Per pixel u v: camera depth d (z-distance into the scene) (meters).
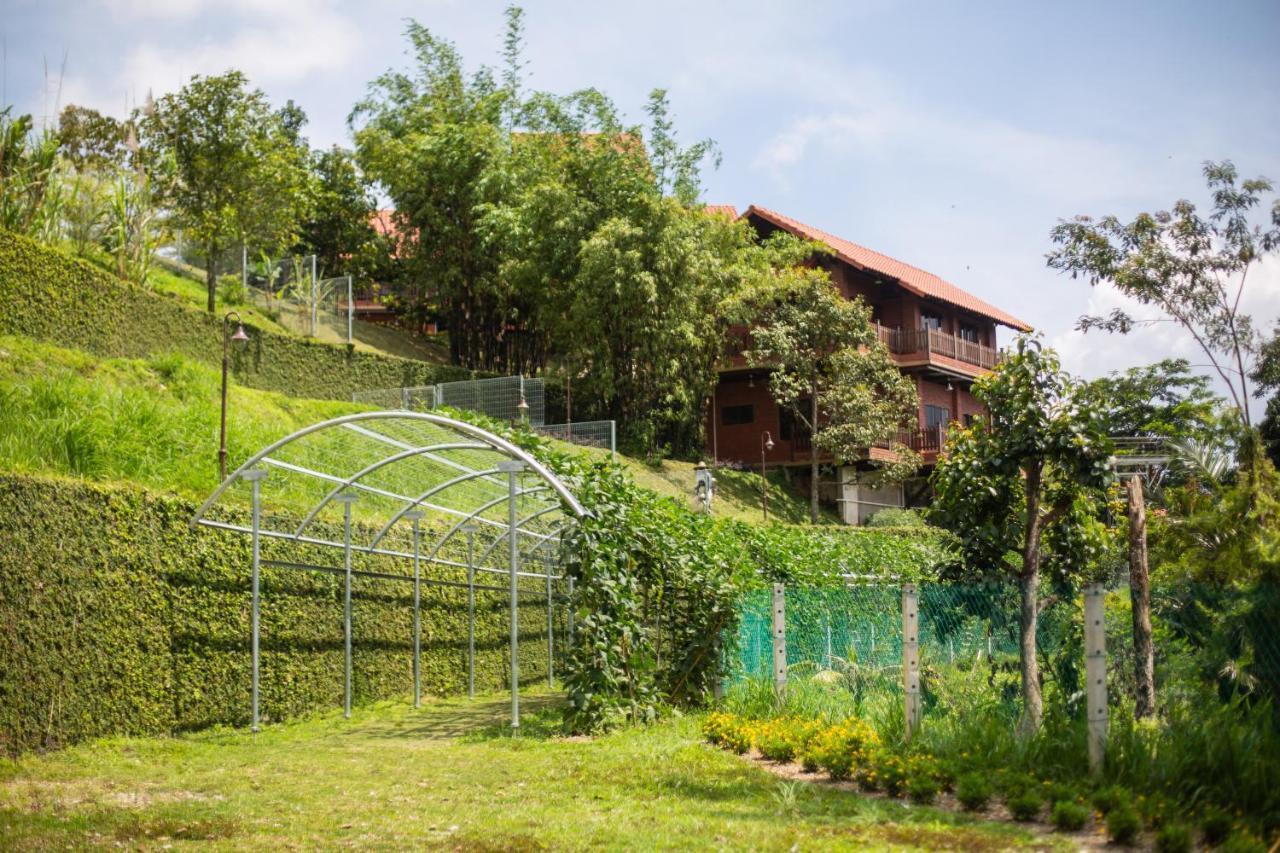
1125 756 6.94
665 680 12.62
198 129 29.45
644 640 11.97
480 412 29.89
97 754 9.18
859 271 41.62
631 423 35.31
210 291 27.97
